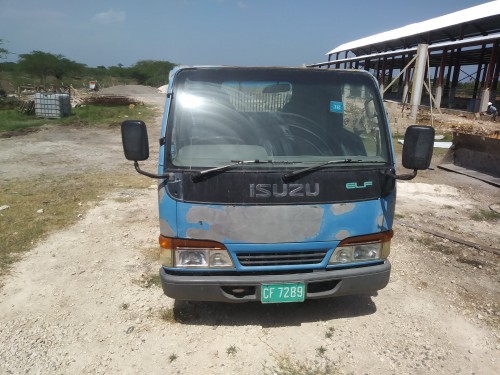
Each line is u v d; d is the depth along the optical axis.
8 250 5.14
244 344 3.42
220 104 3.35
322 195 3.14
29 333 3.56
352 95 3.53
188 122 3.28
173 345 3.41
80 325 3.68
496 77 26.58
